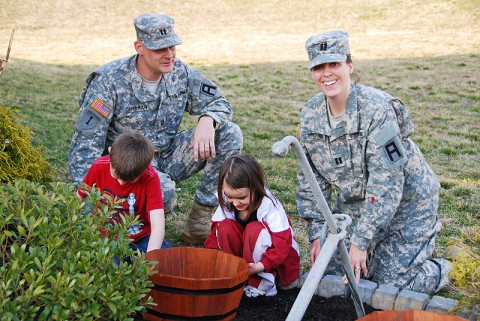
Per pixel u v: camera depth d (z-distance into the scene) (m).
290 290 3.68
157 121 4.50
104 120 4.30
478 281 2.93
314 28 21.02
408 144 3.81
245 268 3.14
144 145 3.44
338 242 2.73
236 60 16.02
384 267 3.82
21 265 2.43
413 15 21.12
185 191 5.99
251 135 8.59
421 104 10.28
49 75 13.30
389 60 14.62
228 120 4.62
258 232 3.46
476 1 21.70
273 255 3.44
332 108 3.63
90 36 21.05
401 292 3.45
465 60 14.09
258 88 12.22
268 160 7.23
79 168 4.23
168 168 4.73
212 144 4.42
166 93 4.47
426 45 16.66
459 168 6.90
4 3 25.27
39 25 22.61
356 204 3.87
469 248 3.18
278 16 23.17
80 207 2.78
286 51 17.39
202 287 2.90
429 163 7.12
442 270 3.81
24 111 9.59
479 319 2.92
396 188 3.48
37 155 4.71
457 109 9.92
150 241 3.51
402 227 3.82
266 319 3.35
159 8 25.09
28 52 17.86
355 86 3.59
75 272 2.46
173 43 4.19
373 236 3.48
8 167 4.43
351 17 21.92
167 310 2.98
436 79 12.19
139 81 4.38
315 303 3.53
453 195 5.88
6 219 2.66
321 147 3.71
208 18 23.52
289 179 6.51
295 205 5.73
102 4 25.64
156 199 3.66
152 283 2.79
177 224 5.15
